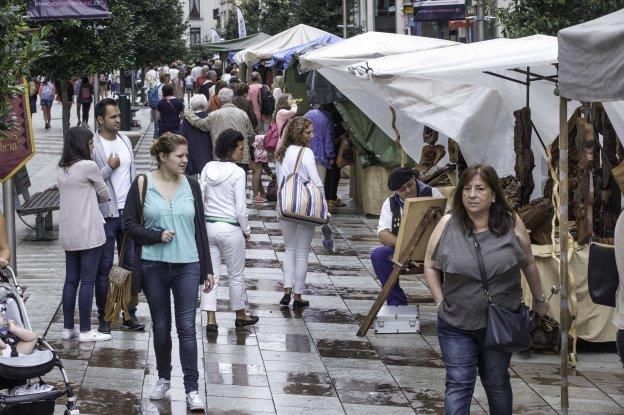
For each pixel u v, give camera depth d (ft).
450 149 46.06
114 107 34.63
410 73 34.30
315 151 59.36
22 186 54.85
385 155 59.98
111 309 27.63
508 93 40.40
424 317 37.93
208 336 34.88
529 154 36.06
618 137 31.19
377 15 157.48
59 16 41.73
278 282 43.80
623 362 22.75
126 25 65.92
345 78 50.16
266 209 64.18
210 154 59.72
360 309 39.22
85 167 32.24
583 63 22.72
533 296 23.52
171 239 26.84
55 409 26.48
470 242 22.22
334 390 29.25
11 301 24.44
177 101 78.38
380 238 35.24
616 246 22.02
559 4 60.90
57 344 32.94
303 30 104.88
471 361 22.52
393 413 27.27
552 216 33.22
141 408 26.99
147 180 27.07
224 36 298.97
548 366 32.12
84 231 32.40
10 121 27.32
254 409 27.35
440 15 69.87
